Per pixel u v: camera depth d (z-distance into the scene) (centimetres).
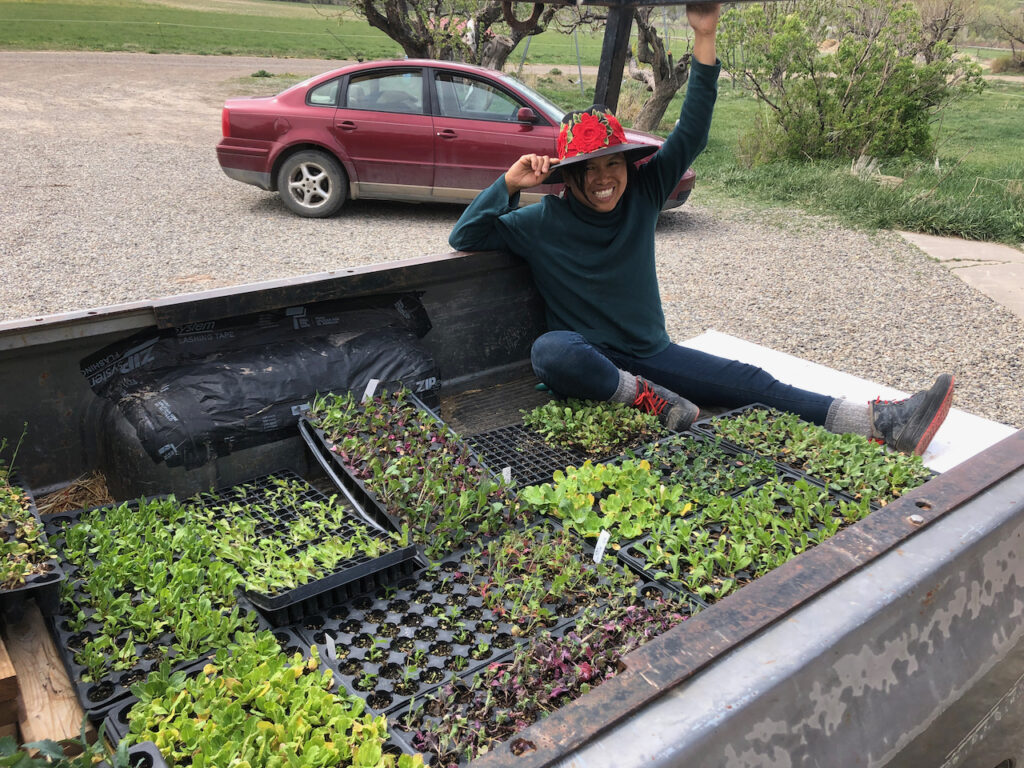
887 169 1293
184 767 152
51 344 250
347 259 781
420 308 334
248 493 271
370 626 210
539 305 375
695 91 339
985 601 168
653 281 360
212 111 1836
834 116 1373
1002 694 181
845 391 383
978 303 725
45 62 2662
